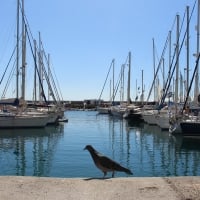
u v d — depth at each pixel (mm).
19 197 6746
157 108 54156
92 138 36688
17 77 44438
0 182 7754
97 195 6871
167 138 35688
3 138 35562
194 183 7676
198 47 37594
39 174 18500
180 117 34312
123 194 6922
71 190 7191
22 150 27594
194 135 32656
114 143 32688
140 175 18578
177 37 43938
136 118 62688
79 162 21594
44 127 43656
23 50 45094
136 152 27078
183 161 23125
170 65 46406
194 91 37625
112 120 68250
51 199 6652
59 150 27266
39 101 58688
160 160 23453
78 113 105812
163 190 7160
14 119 41906
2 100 42781
